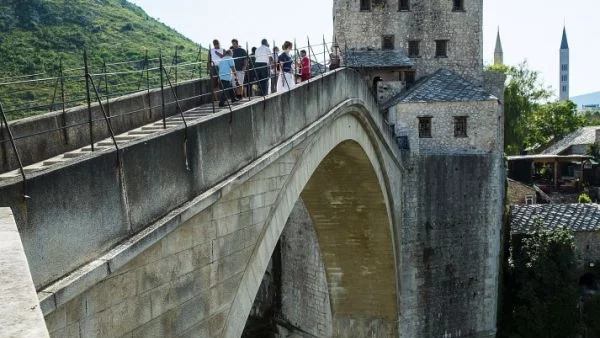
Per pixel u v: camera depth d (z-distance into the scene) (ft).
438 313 110.63
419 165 109.19
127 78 117.19
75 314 28.27
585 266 124.77
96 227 29.43
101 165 29.81
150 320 34.37
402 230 108.27
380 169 95.04
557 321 110.42
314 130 63.26
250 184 47.52
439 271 110.52
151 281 34.32
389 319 107.96
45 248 26.17
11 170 41.57
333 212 98.63
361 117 84.38
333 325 109.19
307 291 114.62
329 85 70.69
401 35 124.57
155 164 34.42
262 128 50.01
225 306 43.32
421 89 113.80
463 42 125.49
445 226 110.63
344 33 124.36
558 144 248.52
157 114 61.62
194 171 38.73
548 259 113.19
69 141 48.39
